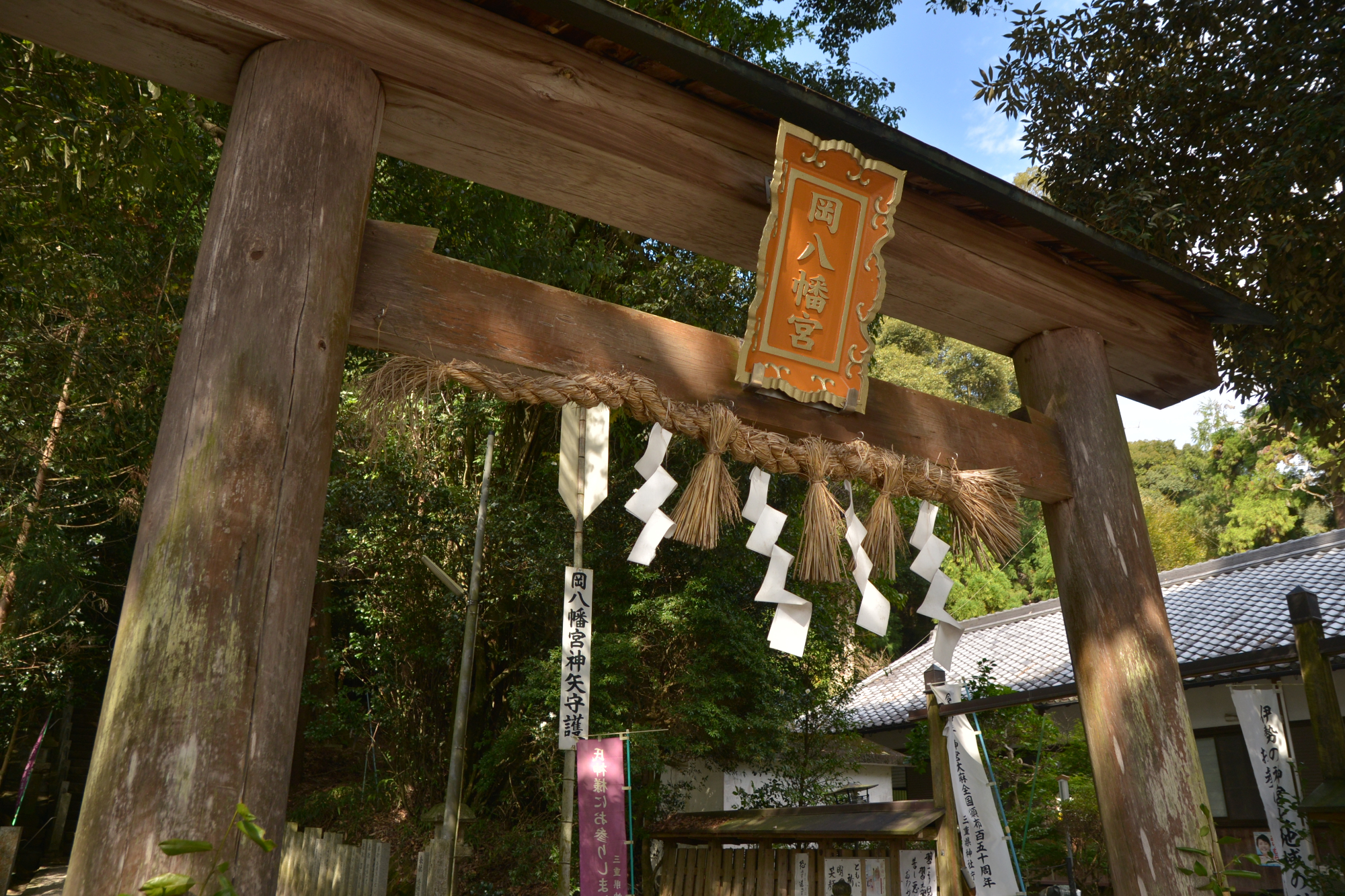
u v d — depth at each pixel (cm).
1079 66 501
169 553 155
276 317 173
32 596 779
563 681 614
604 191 244
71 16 184
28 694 984
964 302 293
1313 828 364
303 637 165
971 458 280
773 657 823
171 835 140
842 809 631
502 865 823
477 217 703
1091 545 288
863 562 248
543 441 974
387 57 202
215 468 160
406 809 950
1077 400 302
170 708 146
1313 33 421
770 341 244
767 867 672
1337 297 427
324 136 189
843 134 248
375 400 203
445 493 882
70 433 716
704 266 867
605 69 229
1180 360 331
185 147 472
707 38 917
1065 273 309
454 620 880
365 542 891
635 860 802
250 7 189
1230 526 1894
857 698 1115
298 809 999
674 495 841
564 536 849
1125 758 265
